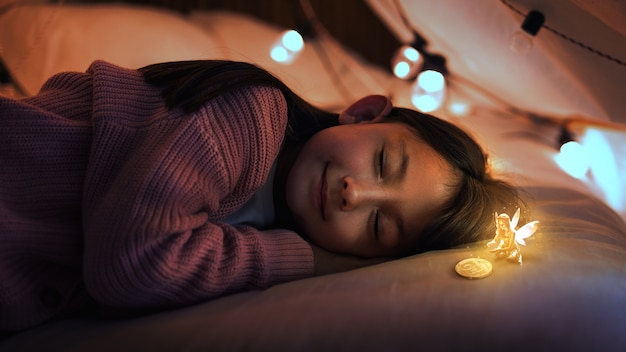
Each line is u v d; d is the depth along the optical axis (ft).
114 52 2.26
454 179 1.86
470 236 1.80
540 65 2.29
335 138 1.83
